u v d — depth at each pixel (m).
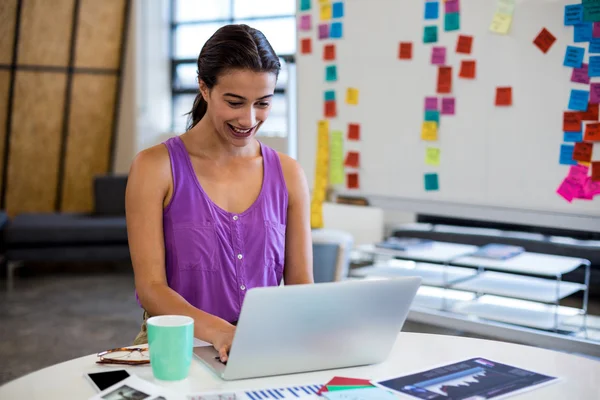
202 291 1.65
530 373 1.34
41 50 6.84
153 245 1.60
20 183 7.05
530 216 2.91
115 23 7.09
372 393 1.22
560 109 2.80
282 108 6.65
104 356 1.40
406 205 3.26
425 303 3.53
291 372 1.32
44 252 5.43
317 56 3.51
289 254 1.80
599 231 2.74
